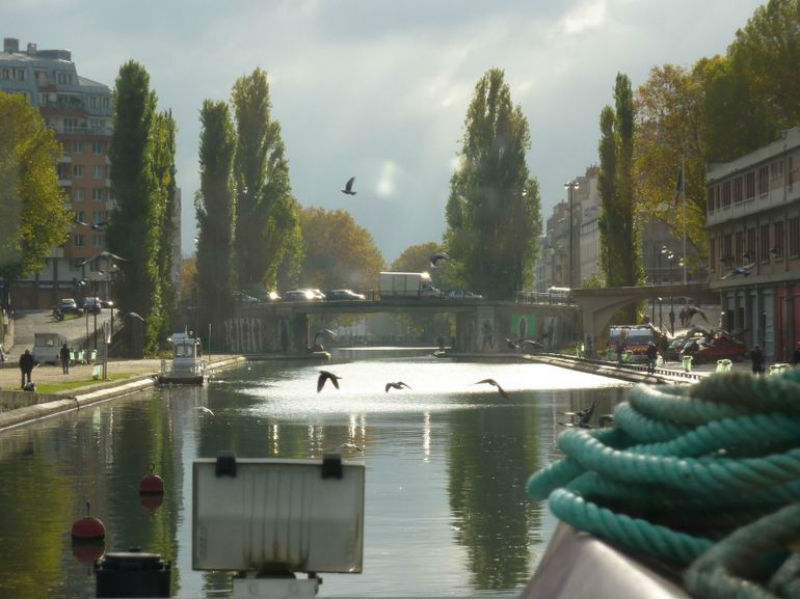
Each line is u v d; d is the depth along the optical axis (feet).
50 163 397.19
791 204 267.18
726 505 9.22
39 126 393.29
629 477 9.44
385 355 568.00
